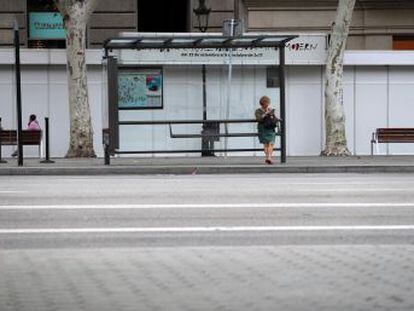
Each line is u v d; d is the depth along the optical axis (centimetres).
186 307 614
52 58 2589
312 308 612
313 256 827
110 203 1338
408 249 872
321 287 683
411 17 3144
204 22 3031
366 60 2630
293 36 2145
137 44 2161
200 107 2347
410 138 2606
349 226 1067
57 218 1159
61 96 2623
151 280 713
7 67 2602
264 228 1053
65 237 990
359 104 2683
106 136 2169
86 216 1178
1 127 2458
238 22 2386
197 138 2341
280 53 2192
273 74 2370
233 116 2364
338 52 2516
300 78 2658
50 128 2625
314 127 2670
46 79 2616
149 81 2314
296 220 1127
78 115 2455
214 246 912
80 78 2442
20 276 734
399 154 2664
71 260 814
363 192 1512
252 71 2369
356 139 2692
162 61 2306
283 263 789
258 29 3105
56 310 609
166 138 2330
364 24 3139
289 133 2669
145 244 936
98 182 1777
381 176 1952
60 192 1530
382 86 2680
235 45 2162
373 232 1016
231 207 1277
